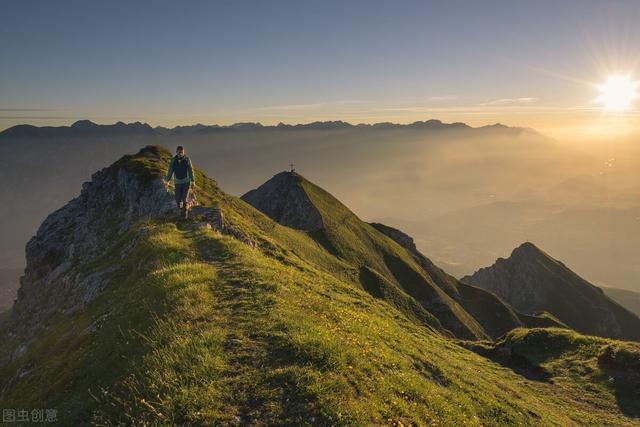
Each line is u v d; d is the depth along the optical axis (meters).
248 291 17.19
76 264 60.94
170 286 16.95
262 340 12.91
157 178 63.16
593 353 35.88
